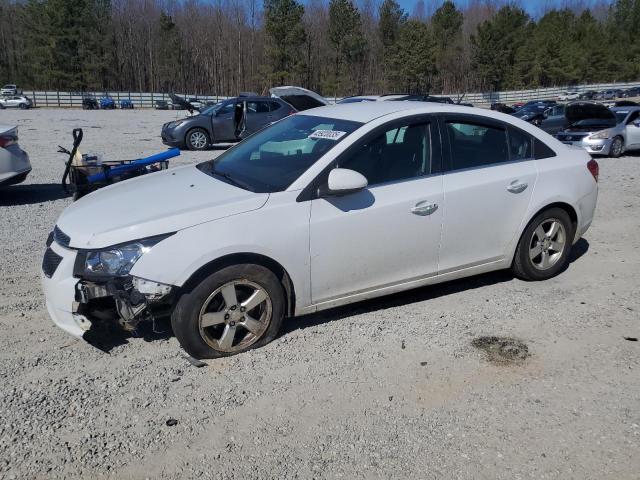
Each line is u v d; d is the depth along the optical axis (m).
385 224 4.10
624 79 96.50
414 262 4.33
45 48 73.06
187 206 3.72
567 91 78.25
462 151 4.52
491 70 83.31
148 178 4.61
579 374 3.62
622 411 3.24
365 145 4.11
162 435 3.02
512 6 84.69
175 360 3.76
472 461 2.85
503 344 4.00
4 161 8.05
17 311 4.47
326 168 3.95
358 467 2.81
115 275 3.44
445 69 87.56
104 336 4.07
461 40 88.69
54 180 10.36
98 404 3.28
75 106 54.88
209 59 87.31
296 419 3.17
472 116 4.61
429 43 76.38
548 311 4.53
